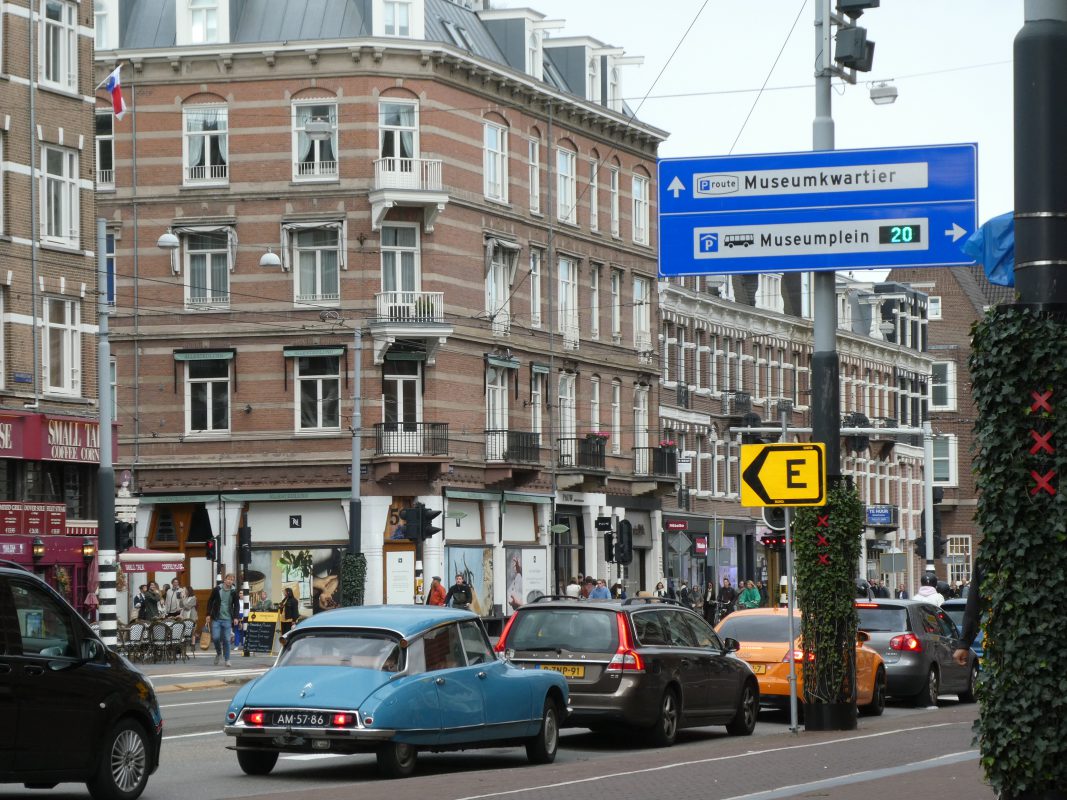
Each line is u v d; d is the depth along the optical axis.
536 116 66.62
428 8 63.47
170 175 60.69
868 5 25.47
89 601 48.47
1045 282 12.48
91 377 49.62
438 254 60.66
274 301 60.06
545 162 67.31
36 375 47.41
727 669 26.23
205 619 59.97
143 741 17.75
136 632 46.97
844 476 25.73
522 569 65.38
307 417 60.03
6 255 46.53
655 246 75.69
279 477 59.84
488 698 20.75
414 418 60.31
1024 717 12.59
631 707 23.61
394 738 19.41
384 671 19.72
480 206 62.69
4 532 45.78
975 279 119.94
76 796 18.45
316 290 60.12
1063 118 12.31
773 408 89.00
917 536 109.38
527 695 21.50
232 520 60.22
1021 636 12.61
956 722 27.83
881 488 103.38
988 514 12.72
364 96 59.88
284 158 60.19
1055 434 12.50
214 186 60.44
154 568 49.94
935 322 117.50
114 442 50.62
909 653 33.00
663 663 24.34
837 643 25.58
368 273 59.66
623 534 59.03
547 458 66.88
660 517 75.50
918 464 110.56
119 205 60.97
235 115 60.47
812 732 25.47
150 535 60.75
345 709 19.30
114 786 17.33
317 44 59.75
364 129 59.84
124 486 57.62
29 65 47.59
